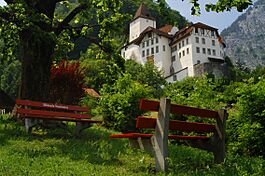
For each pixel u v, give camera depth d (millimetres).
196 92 11094
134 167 5434
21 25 10219
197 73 71125
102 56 14727
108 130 12156
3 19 10844
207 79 11633
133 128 12438
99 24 13820
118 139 9203
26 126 8844
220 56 79312
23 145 6996
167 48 82625
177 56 79750
